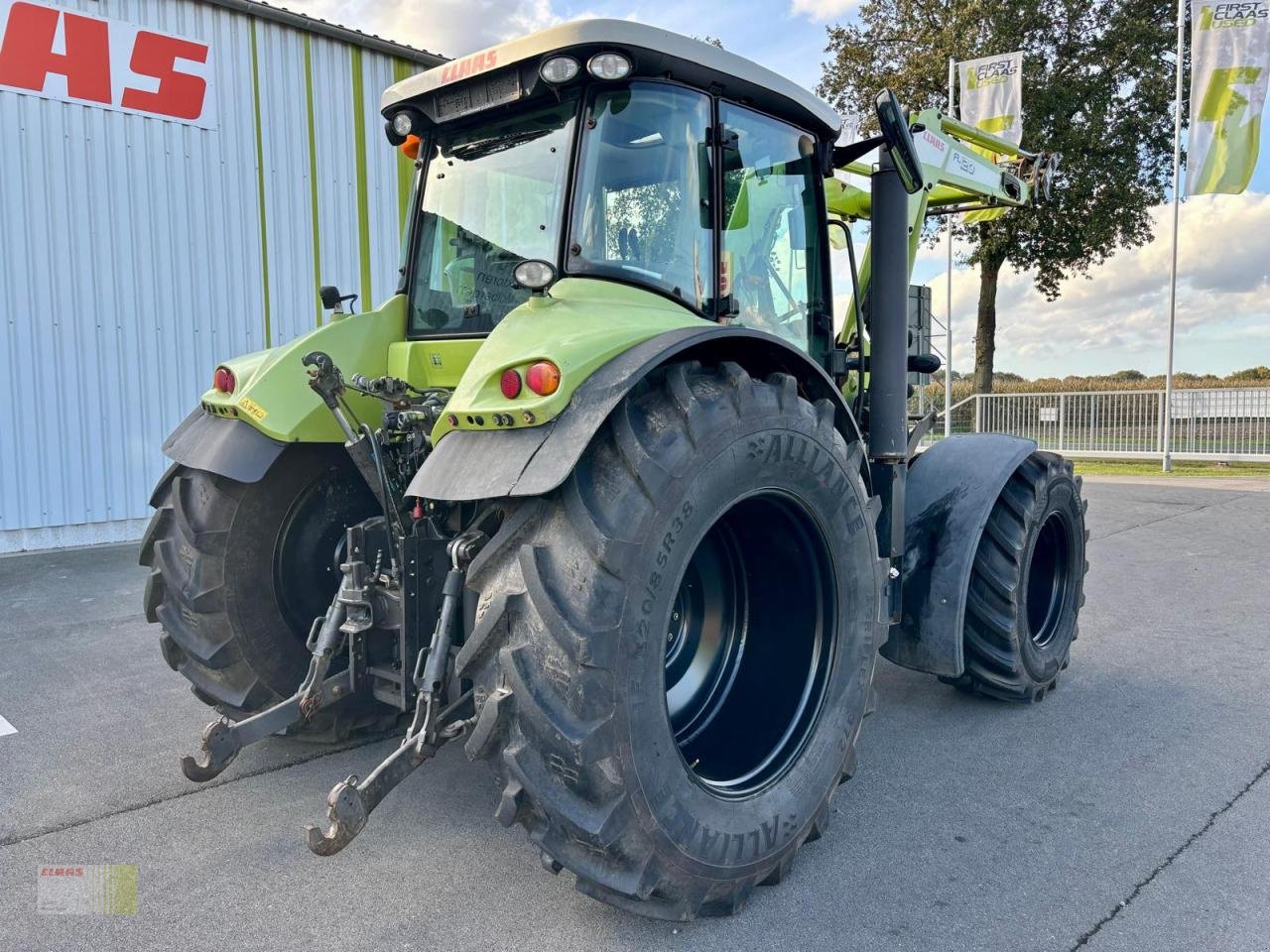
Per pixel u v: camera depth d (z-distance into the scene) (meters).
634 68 2.55
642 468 2.03
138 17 7.69
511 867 2.53
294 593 3.16
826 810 2.56
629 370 2.04
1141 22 17.42
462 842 2.67
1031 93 17.67
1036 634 3.99
